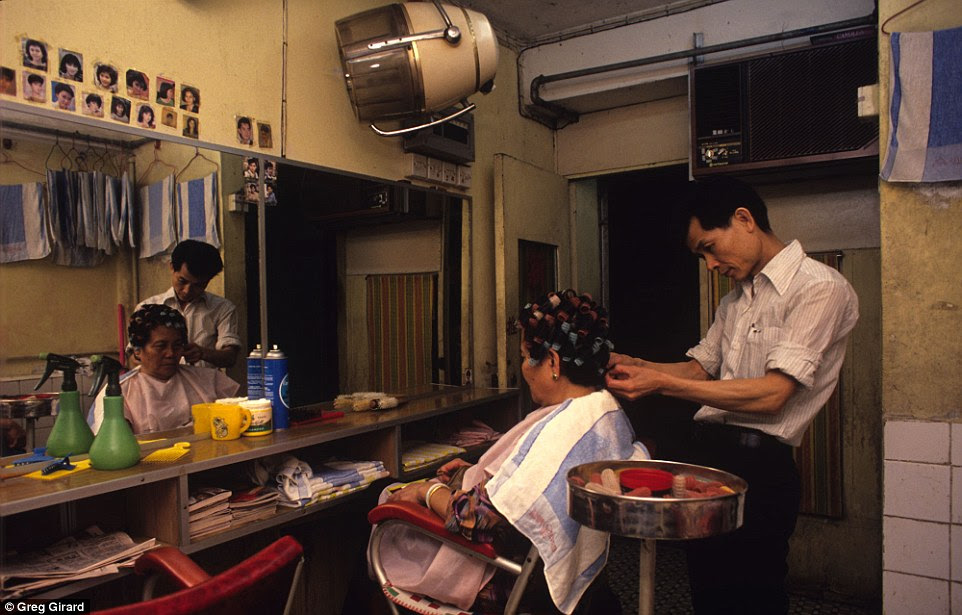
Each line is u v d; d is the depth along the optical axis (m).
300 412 2.01
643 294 3.91
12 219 1.44
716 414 1.74
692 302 3.78
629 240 3.94
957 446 1.81
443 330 2.79
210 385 1.86
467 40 2.09
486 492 1.30
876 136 2.44
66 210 1.53
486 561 1.34
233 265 1.92
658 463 1.29
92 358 1.58
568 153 3.58
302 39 2.15
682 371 2.01
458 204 2.88
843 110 2.50
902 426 1.88
